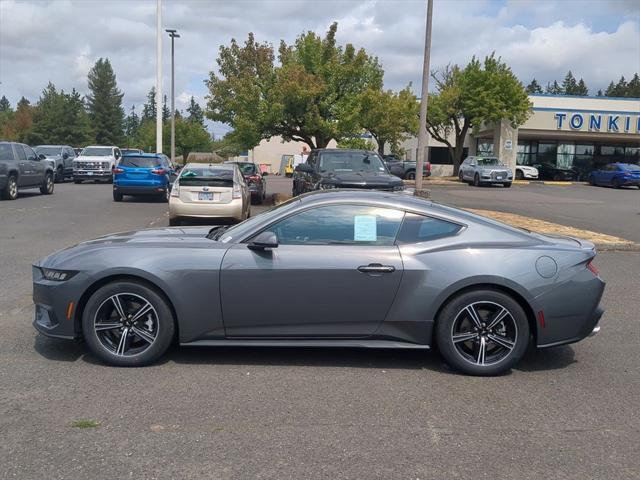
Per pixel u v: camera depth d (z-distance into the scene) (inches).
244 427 163.5
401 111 1637.6
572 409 180.5
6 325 250.2
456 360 204.2
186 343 206.1
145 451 149.3
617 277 385.1
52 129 3464.6
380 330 205.5
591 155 1866.4
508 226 217.2
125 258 201.9
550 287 202.1
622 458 151.3
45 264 209.0
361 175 503.2
